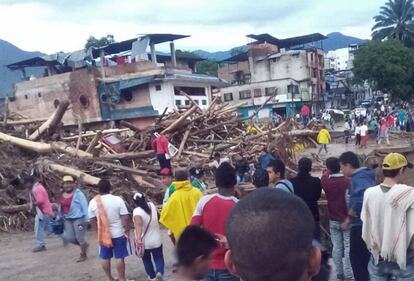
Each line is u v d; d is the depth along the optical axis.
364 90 87.94
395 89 64.62
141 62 42.19
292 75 68.75
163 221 6.41
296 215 1.57
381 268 4.80
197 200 6.46
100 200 7.60
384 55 64.00
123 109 42.38
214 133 24.95
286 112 63.41
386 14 77.31
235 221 1.60
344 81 88.44
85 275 8.95
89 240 11.57
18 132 18.64
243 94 66.19
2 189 14.06
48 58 52.03
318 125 37.25
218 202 4.59
